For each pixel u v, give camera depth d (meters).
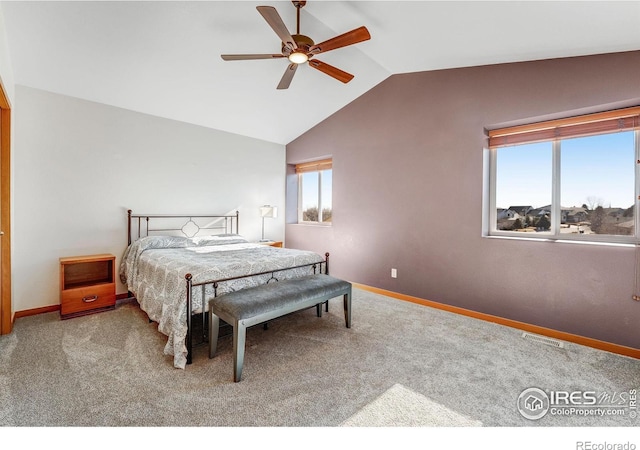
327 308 3.32
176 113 3.97
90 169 3.42
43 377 1.95
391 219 3.92
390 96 3.88
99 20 2.39
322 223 5.21
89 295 3.10
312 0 2.38
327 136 4.73
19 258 3.00
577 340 2.56
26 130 3.02
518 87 2.84
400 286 3.84
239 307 2.03
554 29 2.15
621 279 2.39
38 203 3.10
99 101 3.47
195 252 3.30
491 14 2.11
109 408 1.66
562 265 2.65
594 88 2.45
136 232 3.79
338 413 1.66
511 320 2.94
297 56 2.26
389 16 2.43
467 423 1.60
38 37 2.48
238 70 3.29
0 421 1.54
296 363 2.20
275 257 3.03
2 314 2.58
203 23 2.58
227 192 4.71
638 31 2.00
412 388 1.90
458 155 3.28
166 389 1.85
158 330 2.52
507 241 2.95
